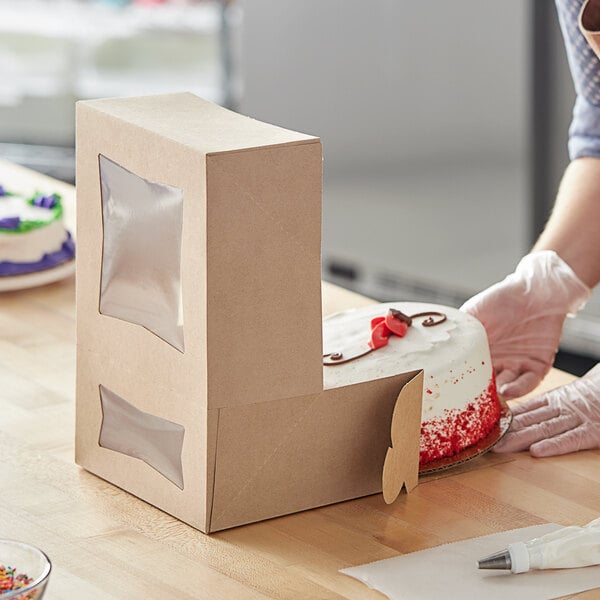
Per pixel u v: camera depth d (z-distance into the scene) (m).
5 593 1.16
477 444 1.69
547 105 3.94
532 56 3.87
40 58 5.32
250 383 1.44
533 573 1.40
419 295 4.49
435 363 1.63
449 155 4.20
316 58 4.45
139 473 1.56
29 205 2.46
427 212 4.34
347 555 1.44
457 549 1.45
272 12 4.51
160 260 1.44
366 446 1.56
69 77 5.33
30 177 2.83
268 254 1.41
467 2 3.96
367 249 4.57
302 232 1.42
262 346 1.44
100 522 1.50
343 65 4.38
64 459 1.68
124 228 1.49
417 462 1.58
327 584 1.37
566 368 4.11
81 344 1.60
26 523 1.50
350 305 2.20
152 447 1.53
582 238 2.05
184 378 1.45
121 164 1.48
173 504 1.52
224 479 1.47
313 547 1.46
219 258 1.38
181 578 1.38
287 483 1.52
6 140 5.45
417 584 1.37
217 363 1.42
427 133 4.23
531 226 4.09
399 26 4.17
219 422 1.44
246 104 4.72
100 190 1.52
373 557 1.43
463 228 4.25
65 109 5.39
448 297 4.41
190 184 1.38
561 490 1.62
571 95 3.88
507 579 1.39
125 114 1.49
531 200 4.05
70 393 1.91
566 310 1.99
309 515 1.54
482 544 1.47
